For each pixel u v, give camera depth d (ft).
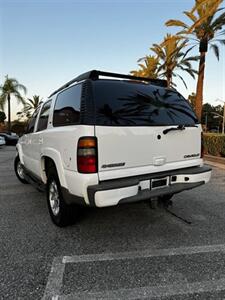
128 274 8.02
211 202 15.43
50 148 11.34
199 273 8.08
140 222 12.23
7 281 7.69
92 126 8.84
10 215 13.20
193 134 11.55
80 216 12.16
